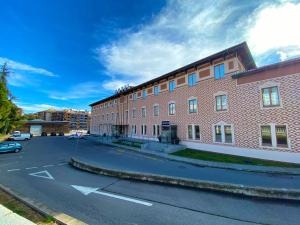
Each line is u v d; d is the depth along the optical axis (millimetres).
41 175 11742
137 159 18219
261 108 17359
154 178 9531
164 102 29531
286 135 15750
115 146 30156
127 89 40344
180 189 8469
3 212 5113
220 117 20781
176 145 24484
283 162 15539
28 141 39812
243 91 18797
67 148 27828
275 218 5805
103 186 9086
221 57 21156
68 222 4664
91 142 37375
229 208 6484
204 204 6824
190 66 24172
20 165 15547
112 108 47625
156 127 31188
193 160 17156
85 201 7141
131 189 8562
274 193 7312
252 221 5609
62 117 127750
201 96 23188
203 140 22531
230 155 19109
